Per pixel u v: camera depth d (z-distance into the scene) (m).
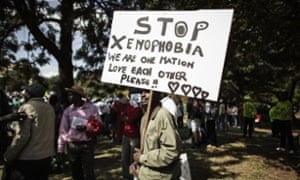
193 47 3.34
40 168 4.09
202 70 3.27
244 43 9.45
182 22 3.43
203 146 10.88
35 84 4.21
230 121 22.16
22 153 3.98
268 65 22.81
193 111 10.62
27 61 13.34
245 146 11.09
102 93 12.58
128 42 3.77
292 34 8.91
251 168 7.97
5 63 13.39
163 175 3.15
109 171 7.50
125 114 6.33
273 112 10.59
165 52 3.51
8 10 12.72
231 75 24.73
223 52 3.18
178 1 8.91
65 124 5.45
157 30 3.58
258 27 8.89
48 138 4.19
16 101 14.40
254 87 26.22
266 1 8.16
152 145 3.16
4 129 5.75
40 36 11.52
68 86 11.65
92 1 11.20
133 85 3.67
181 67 3.39
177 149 3.09
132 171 3.57
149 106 3.40
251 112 13.82
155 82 3.52
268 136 14.84
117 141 12.04
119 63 3.80
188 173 4.78
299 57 11.12
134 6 11.45
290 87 26.91
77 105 5.45
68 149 5.38
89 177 5.33
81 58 11.45
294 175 7.44
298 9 8.30
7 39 13.32
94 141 5.41
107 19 11.40
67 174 7.18
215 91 3.18
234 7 8.41
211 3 8.38
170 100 5.62
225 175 7.31
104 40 11.42
